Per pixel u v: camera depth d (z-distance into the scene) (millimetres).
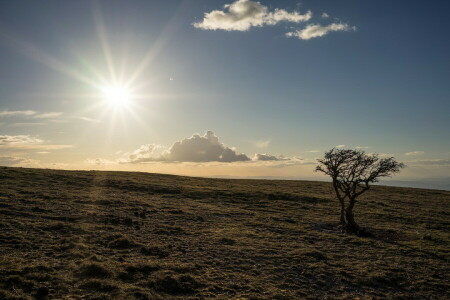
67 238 24344
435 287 21594
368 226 41844
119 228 29578
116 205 40000
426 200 69062
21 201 35625
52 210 33094
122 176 71750
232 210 45688
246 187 72562
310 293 19281
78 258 20500
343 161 41344
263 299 17219
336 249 29562
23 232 24656
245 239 30203
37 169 68188
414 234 37875
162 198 50219
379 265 25375
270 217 43219
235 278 20203
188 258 23125
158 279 18297
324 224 41531
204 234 30562
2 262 18250
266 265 23469
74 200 39969
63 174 63562
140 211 38156
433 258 28234
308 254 26828
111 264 19766
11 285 15539
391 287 21266
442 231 41625
